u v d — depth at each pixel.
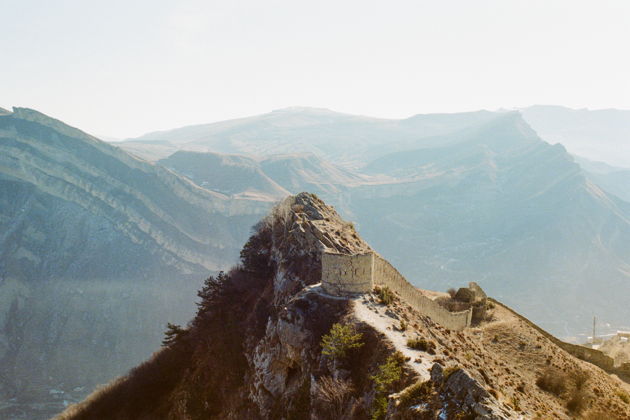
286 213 91.12
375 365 41.53
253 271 88.00
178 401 69.19
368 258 53.41
